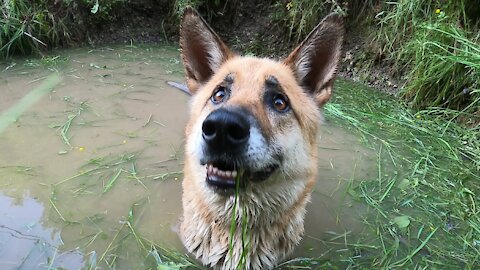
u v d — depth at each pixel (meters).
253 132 0.37
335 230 0.50
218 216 0.42
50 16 0.96
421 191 0.58
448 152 0.67
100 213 0.49
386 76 0.90
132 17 1.09
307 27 0.99
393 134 0.72
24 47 0.92
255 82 0.42
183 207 0.48
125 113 0.71
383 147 0.69
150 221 0.49
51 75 0.81
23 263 0.41
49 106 0.71
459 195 0.58
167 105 0.74
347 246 0.48
